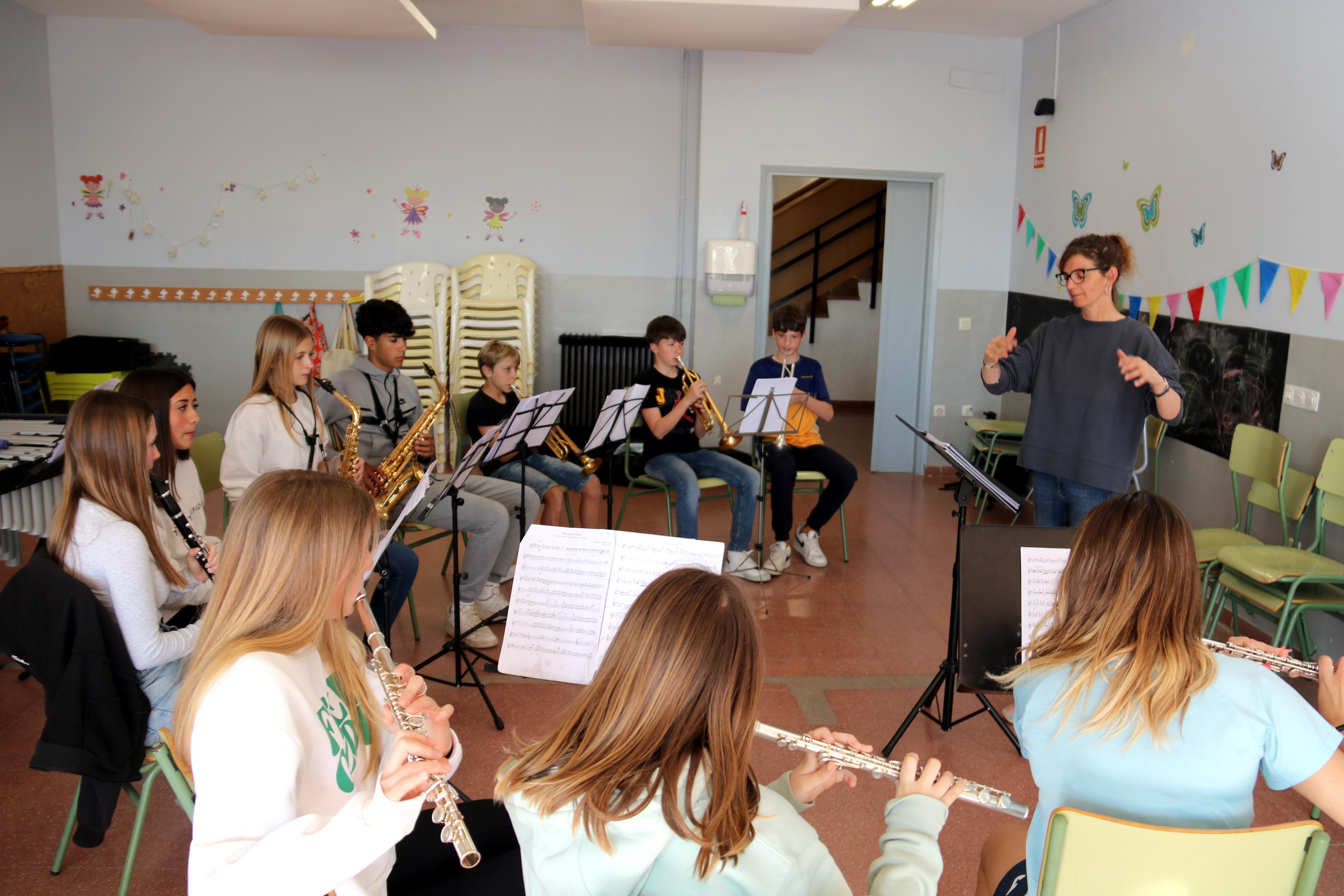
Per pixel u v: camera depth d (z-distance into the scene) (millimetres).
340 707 1433
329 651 1455
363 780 1467
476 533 3520
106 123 6180
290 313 6441
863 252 8500
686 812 1062
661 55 6258
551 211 6410
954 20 5504
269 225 6340
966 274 6195
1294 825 1216
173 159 6238
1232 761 1319
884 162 5992
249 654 1288
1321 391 3498
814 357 8625
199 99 6176
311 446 3143
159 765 1891
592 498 4254
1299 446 3617
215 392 6559
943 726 3014
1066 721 1398
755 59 5824
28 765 2707
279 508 1330
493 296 6246
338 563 1355
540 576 2113
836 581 4359
